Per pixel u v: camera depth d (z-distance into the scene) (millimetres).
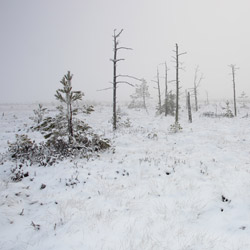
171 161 8508
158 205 5121
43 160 7977
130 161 8414
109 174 7027
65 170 7113
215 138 13273
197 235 3988
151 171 7371
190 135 14422
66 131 9156
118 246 3641
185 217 4641
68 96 8859
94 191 5809
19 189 5715
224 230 4164
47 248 3578
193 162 8375
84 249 3555
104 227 4188
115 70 15938
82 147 9062
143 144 11688
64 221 4375
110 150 9930
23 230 4047
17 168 7301
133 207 5012
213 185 6203
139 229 4152
